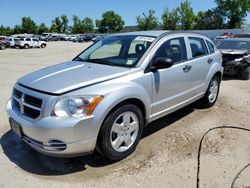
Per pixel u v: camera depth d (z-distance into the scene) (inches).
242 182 129.1
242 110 233.5
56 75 145.4
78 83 131.8
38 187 124.7
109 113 135.9
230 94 289.1
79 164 144.1
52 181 129.3
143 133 183.0
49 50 1238.3
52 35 2859.3
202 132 185.0
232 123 201.9
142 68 154.7
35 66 578.6
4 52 1079.6
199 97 214.8
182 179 131.6
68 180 130.3
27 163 144.9
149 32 186.4
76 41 2522.1
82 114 125.8
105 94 132.2
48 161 146.9
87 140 128.0
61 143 124.5
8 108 149.0
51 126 122.3
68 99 125.2
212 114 221.1
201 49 214.2
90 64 164.4
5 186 125.1
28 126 128.3
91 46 200.4
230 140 172.6
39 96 128.1
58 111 124.3
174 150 159.6
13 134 180.9
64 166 142.3
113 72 146.3
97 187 125.4
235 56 378.6
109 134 137.2
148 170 139.0
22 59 757.3
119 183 128.4
